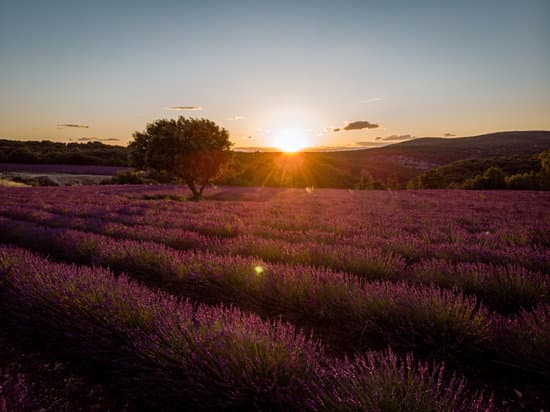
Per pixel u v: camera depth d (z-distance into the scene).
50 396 2.70
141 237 8.48
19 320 3.76
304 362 2.59
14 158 71.38
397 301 3.72
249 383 2.39
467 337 3.23
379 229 9.70
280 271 4.85
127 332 3.09
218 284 5.02
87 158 75.00
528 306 4.18
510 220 11.78
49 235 8.05
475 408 2.01
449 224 10.80
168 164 21.66
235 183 54.69
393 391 2.09
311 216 13.02
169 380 2.56
